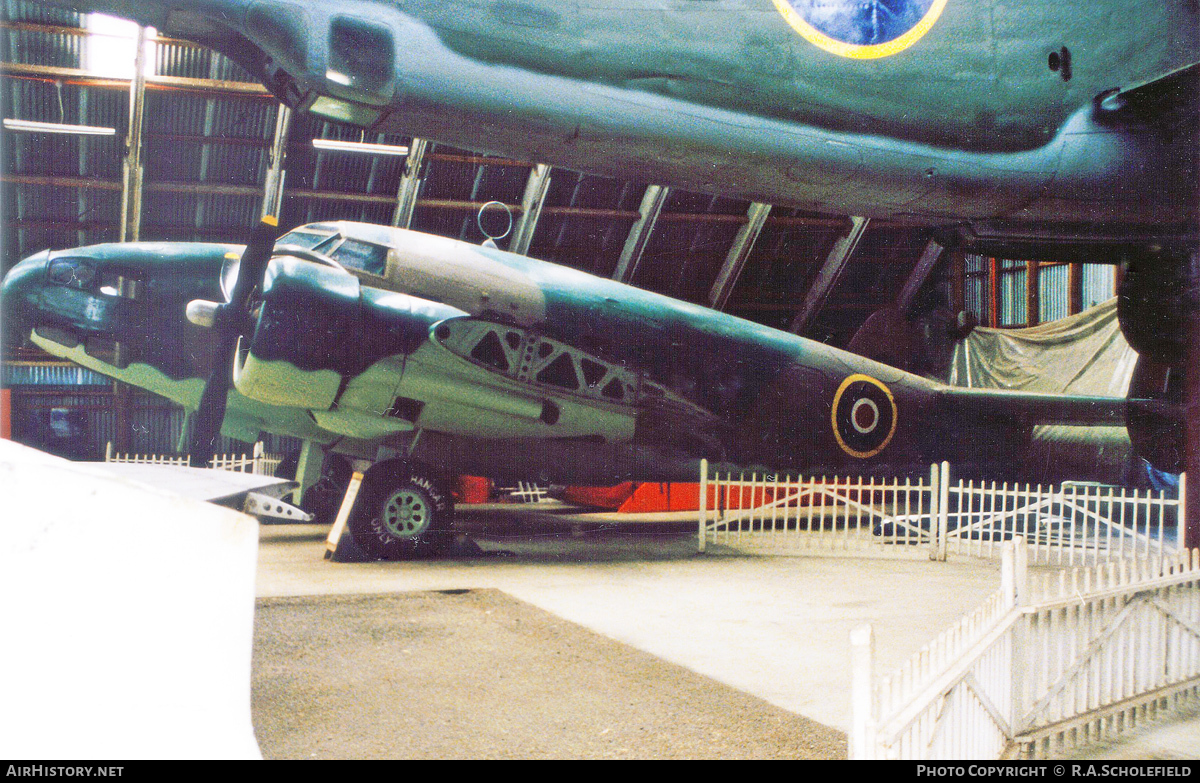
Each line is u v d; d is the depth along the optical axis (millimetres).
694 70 6668
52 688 2350
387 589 7352
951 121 7453
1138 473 17828
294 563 9000
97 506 2453
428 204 19078
